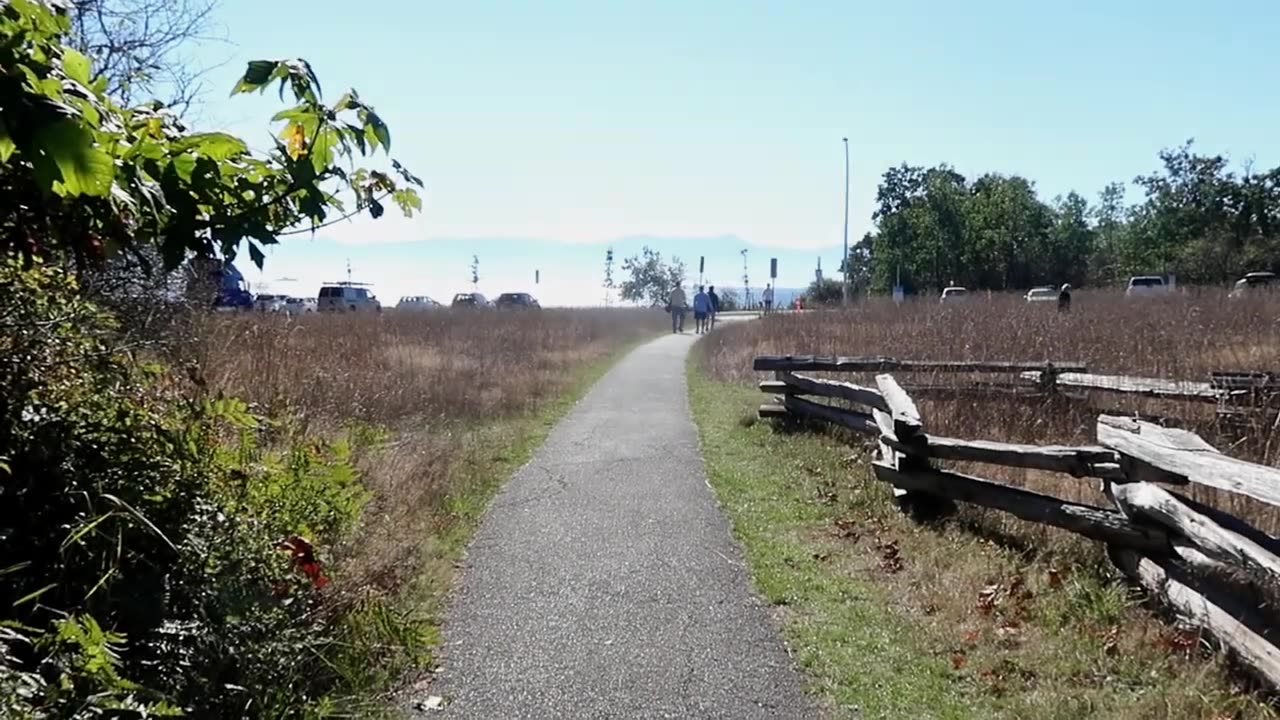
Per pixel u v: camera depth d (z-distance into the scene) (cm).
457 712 379
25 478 293
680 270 7350
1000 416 911
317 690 365
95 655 242
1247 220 6297
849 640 455
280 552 363
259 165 245
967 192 6391
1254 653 374
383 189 275
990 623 466
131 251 233
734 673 418
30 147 163
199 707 296
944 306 2342
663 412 1267
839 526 659
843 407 1124
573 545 618
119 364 339
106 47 585
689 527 665
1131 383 922
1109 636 438
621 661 431
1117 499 511
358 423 712
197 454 359
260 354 868
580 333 2661
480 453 898
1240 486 393
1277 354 1155
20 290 292
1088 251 7294
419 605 490
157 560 317
